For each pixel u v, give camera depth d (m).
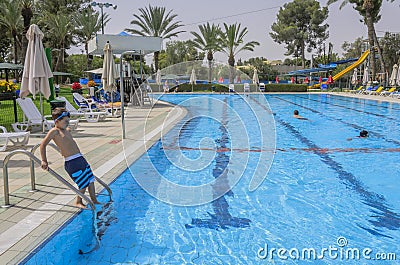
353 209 4.75
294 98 25.16
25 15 27.98
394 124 12.50
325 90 34.69
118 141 8.51
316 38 59.94
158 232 4.05
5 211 4.10
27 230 3.61
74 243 3.73
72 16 44.44
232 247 3.73
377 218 4.46
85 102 14.56
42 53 8.66
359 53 62.16
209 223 4.32
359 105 19.52
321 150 8.27
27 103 9.88
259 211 4.69
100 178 5.59
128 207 4.73
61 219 3.90
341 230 4.14
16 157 6.74
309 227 4.22
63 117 4.40
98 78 34.72
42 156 4.27
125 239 3.88
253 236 3.99
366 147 8.59
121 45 15.92
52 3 48.12
